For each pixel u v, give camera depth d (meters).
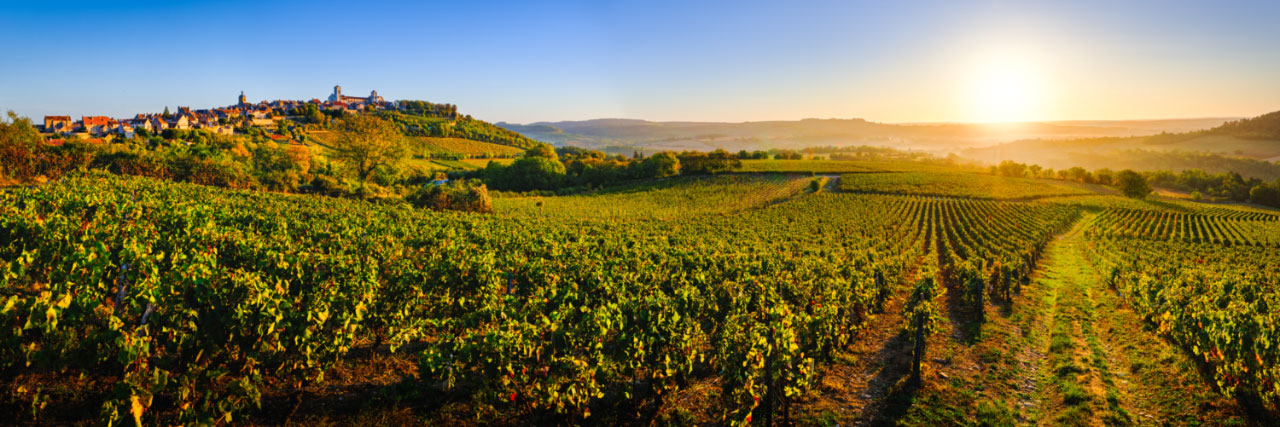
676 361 10.31
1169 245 47.06
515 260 16.44
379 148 60.66
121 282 8.89
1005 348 14.83
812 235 45.47
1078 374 12.52
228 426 7.71
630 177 116.94
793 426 9.62
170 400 7.90
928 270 24.44
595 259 18.94
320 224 22.86
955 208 79.38
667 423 9.28
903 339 15.52
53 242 12.69
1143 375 12.19
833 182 109.94
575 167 122.19
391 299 11.53
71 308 7.52
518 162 108.69
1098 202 94.06
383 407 8.77
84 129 144.62
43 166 44.00
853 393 11.23
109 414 6.56
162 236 15.03
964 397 11.12
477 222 31.98
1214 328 11.14
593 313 10.16
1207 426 9.45
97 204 19.28
